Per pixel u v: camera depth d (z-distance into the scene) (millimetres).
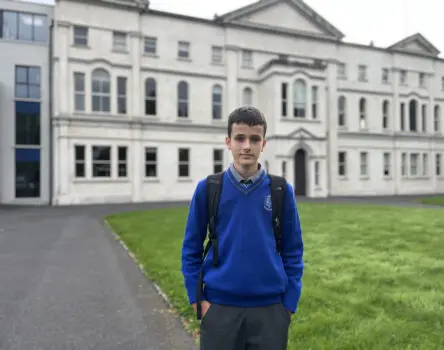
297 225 2379
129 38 25438
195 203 2369
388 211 16641
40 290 6109
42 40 24562
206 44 27688
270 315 2223
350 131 31938
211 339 2213
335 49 31500
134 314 5020
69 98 23812
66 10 23797
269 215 2275
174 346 4086
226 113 28141
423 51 35781
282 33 29625
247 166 2260
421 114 35625
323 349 3746
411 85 35094
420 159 35062
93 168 24375
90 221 14906
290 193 2352
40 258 8430
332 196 29656
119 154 25125
